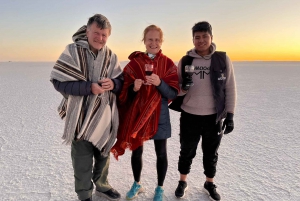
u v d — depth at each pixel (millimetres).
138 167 2648
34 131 5430
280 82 19844
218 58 2439
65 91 2127
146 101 2389
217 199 2643
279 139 4910
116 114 2436
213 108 2471
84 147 2336
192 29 2441
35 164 3609
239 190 2887
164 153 2553
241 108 8445
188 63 2498
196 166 3555
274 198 2723
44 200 2656
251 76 28922
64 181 3080
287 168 3514
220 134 2561
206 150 2648
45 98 10719
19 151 4164
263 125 6055
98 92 2123
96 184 2621
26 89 14359
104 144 2363
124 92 2441
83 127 2213
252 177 3225
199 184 3021
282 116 7074
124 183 3045
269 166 3582
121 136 2479
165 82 2432
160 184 2639
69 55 2115
